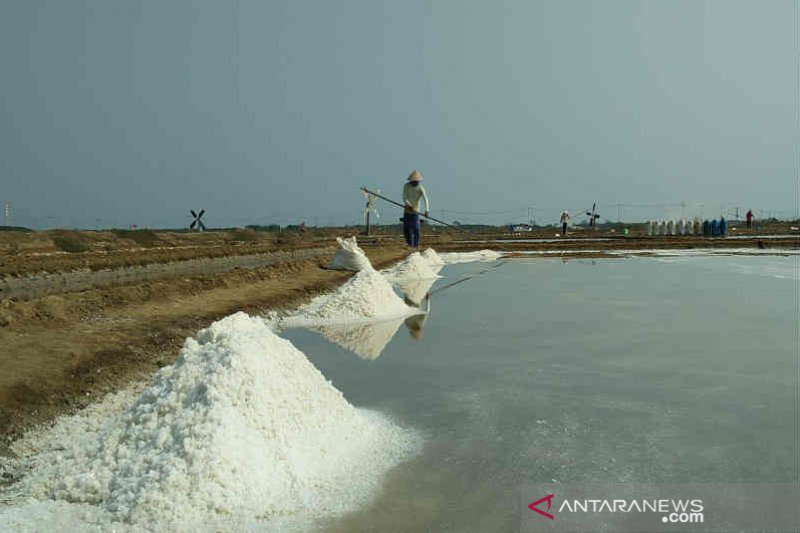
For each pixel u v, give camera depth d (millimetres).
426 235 50594
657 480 3332
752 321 8180
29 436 4066
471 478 3389
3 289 12000
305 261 16906
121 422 3518
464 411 4590
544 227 93250
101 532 2729
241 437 3256
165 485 2918
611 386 5191
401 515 2961
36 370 5082
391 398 4969
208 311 8531
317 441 3674
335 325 8492
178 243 30172
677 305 9711
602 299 10578
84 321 7402
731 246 28281
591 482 3314
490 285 13273
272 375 3750
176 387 3586
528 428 4191
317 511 3004
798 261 18922
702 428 4125
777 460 3572
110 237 26609
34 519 2797
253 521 2885
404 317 9070
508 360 6211
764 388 5047
